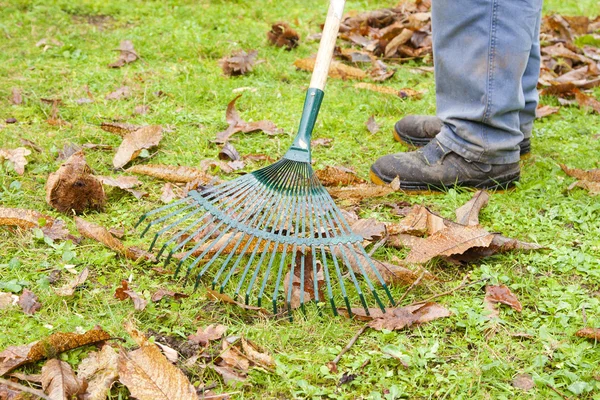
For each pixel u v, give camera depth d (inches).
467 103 115.6
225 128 129.2
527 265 108.0
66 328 99.6
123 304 102.3
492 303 103.3
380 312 102.0
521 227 112.5
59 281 104.3
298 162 111.2
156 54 148.0
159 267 105.9
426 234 110.7
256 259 107.3
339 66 144.8
